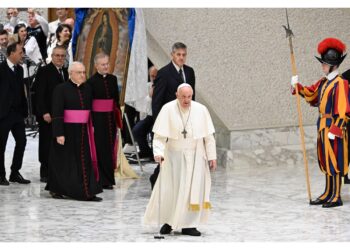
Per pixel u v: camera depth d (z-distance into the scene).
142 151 28.17
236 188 22.62
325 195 20.22
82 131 21.19
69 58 25.58
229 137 26.48
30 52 30.42
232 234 16.78
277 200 20.77
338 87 19.58
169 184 16.56
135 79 24.27
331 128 19.56
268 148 26.83
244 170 26.05
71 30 25.94
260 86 26.61
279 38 26.62
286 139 27.11
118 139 24.91
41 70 23.56
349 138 21.19
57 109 21.00
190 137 16.45
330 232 16.92
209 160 16.52
